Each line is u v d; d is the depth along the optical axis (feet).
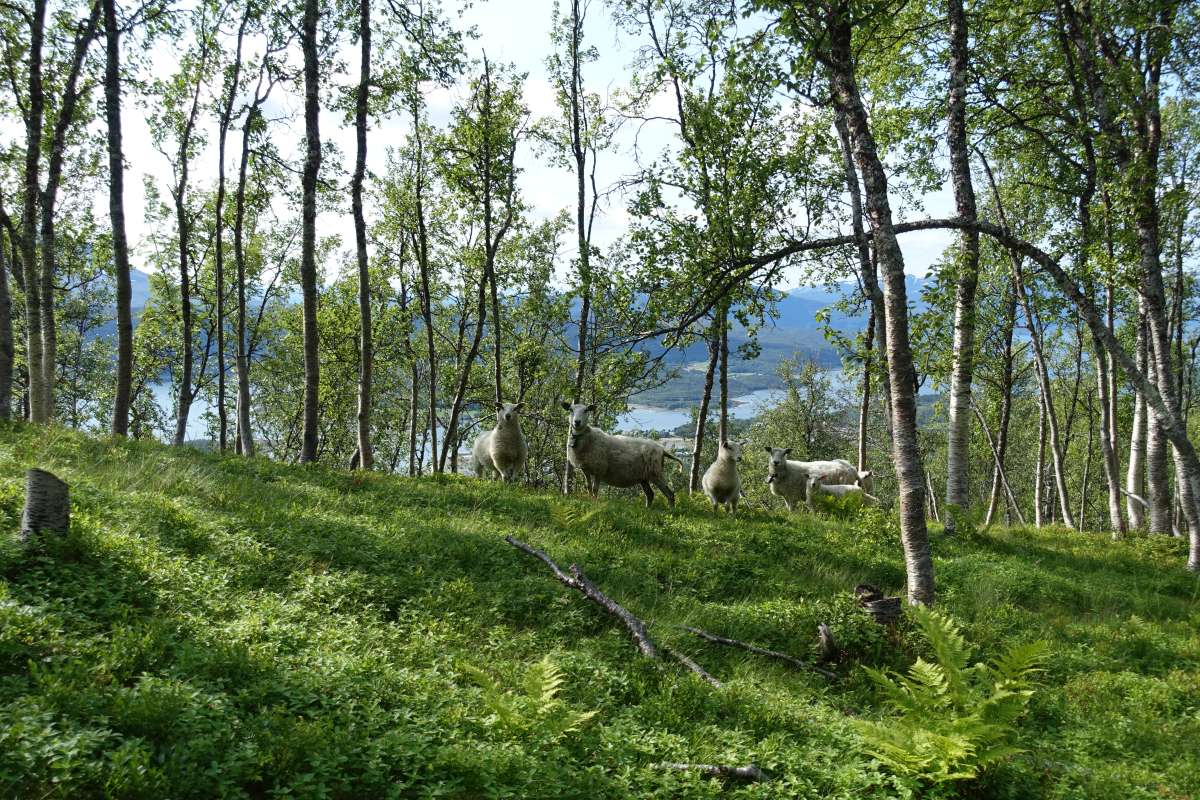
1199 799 18.65
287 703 16.43
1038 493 99.66
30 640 16.39
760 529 44.86
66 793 12.27
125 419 55.72
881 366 38.22
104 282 114.62
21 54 59.41
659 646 24.75
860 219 52.80
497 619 24.79
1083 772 19.65
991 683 22.08
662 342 35.50
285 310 114.62
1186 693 26.00
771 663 25.53
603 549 34.22
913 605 28.50
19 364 95.96
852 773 17.24
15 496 24.72
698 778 16.24
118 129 55.52
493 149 80.33
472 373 113.29
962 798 17.34
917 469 29.78
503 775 14.99
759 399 163.53
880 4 29.86
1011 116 58.80
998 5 52.60
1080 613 36.55
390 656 20.25
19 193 69.10
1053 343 93.45
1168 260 79.97
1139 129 50.34
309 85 52.90
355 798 14.08
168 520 26.27
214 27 70.54
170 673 16.46
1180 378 78.95
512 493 47.16
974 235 45.32
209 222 94.43
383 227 93.25
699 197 42.65
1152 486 61.31
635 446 53.72
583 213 81.92
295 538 27.89
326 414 126.52
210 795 13.12
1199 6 45.29
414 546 29.78
